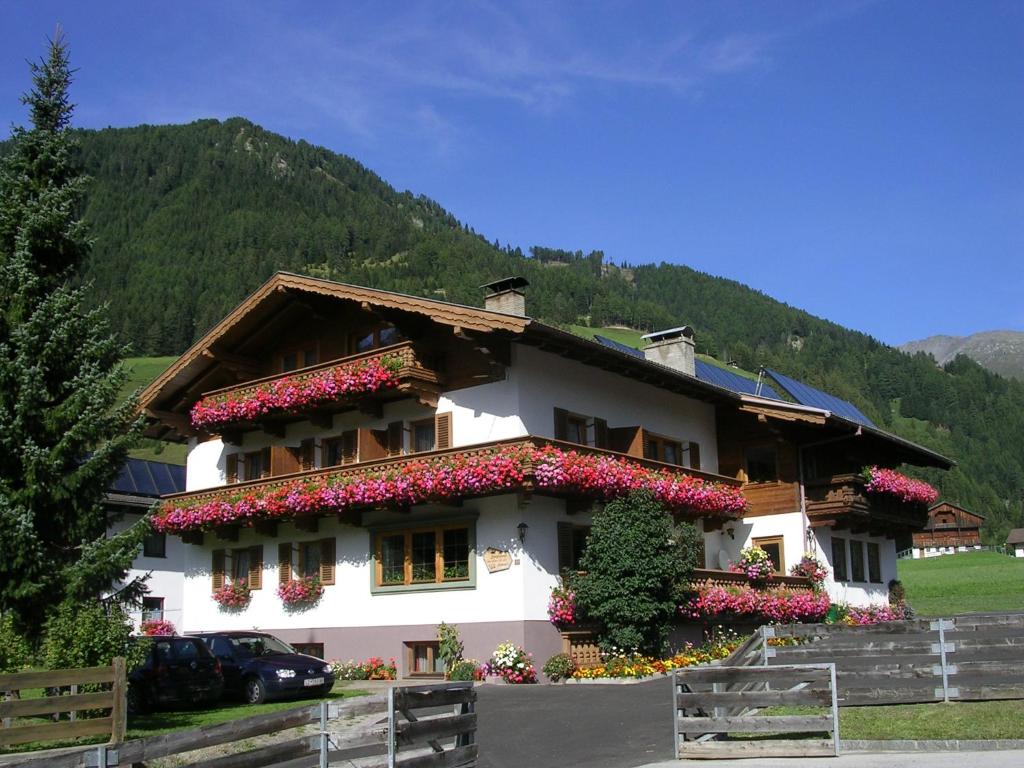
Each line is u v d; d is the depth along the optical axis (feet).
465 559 80.48
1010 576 190.70
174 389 101.60
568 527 81.35
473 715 41.93
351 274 522.88
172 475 131.34
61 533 57.72
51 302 58.44
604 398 89.61
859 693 48.08
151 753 31.48
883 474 105.09
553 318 502.38
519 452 74.43
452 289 502.79
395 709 37.04
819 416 95.91
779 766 39.22
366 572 86.58
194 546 101.24
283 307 95.50
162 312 407.23
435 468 77.56
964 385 593.01
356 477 82.69
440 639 79.05
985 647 48.67
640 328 532.73
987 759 37.50
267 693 68.49
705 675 43.39
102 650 53.16
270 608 93.50
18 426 55.88
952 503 339.16
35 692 52.54
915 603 158.20
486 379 82.12
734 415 104.63
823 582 100.22
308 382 87.71
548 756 45.55
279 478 89.71
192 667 65.51
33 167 62.18
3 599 54.90
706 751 42.34
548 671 75.25
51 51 63.72
